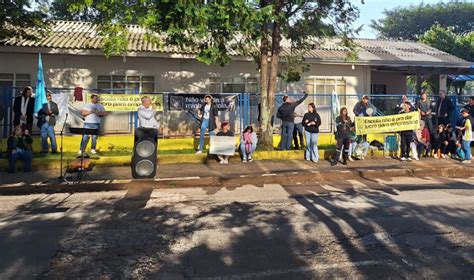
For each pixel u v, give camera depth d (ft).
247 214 22.40
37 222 21.03
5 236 18.69
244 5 32.81
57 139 41.37
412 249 16.70
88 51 51.96
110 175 33.12
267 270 14.71
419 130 42.19
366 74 64.80
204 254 16.35
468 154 40.52
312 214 22.12
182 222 20.92
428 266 14.99
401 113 41.14
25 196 27.68
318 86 62.90
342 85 63.93
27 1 45.50
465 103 45.39
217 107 43.01
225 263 15.40
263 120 43.19
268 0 39.60
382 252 16.40
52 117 39.11
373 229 19.30
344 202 25.04
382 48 74.95
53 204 25.23
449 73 66.18
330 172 34.55
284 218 21.44
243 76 59.47
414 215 21.68
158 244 17.56
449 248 16.78
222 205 24.67
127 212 23.15
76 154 38.93
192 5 32.09
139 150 30.91
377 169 36.17
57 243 17.69
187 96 44.57
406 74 75.87
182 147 44.01
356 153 41.73
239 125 45.19
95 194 28.30
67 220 21.44
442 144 43.11
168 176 32.60
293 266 15.07
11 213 23.02
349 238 18.10
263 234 18.80
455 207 23.47
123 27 41.78
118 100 42.37
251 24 33.99
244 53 45.96
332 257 15.92
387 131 41.14
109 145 42.83
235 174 33.58
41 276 14.32
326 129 48.60
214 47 36.78
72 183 29.81
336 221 20.68
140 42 56.44
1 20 44.70
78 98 41.37
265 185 31.60
